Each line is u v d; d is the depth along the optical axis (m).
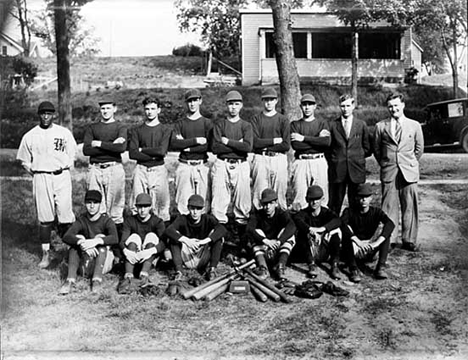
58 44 11.45
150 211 6.37
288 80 9.32
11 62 11.81
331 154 6.87
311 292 5.81
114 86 13.55
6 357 4.76
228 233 6.98
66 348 4.90
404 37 15.24
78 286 6.11
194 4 13.78
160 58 14.42
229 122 6.71
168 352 4.83
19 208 8.40
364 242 6.36
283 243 6.29
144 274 6.10
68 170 6.71
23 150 6.55
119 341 5.02
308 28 16.09
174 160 10.73
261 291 5.88
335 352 4.84
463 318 5.38
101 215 6.26
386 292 5.91
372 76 15.28
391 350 4.88
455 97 11.87
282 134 6.74
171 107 12.68
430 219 7.80
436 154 10.75
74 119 12.85
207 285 5.96
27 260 6.75
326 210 6.42
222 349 4.89
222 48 14.99
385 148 6.93
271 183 6.79
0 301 5.67
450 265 6.46
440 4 11.21
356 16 12.38
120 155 6.91
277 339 5.06
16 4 10.92
